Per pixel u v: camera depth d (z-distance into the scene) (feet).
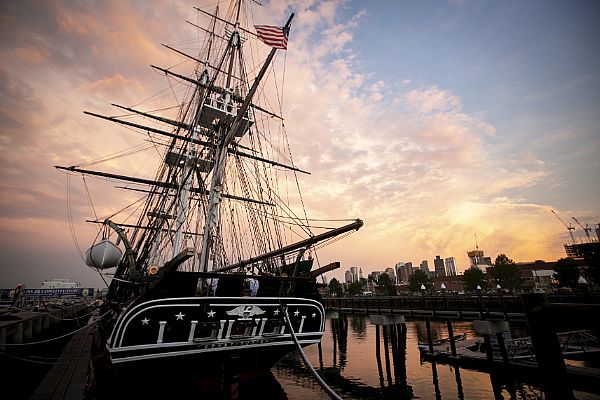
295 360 84.84
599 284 151.84
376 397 55.36
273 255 46.68
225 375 36.60
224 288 36.40
